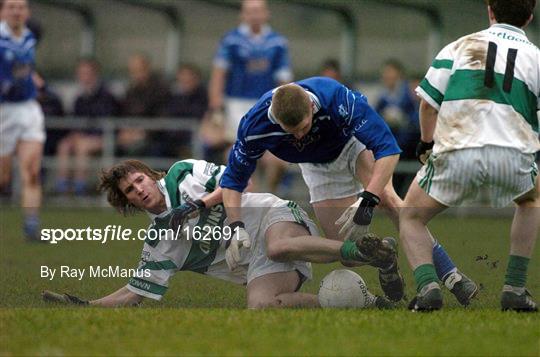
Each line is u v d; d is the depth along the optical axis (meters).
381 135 20.78
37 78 35.44
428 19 48.16
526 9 19.80
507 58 19.45
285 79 41.41
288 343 16.83
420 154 20.70
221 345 16.67
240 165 21.02
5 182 45.38
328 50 49.78
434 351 16.28
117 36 51.09
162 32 50.88
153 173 22.38
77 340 17.12
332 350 16.30
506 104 19.31
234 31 41.28
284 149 21.61
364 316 19.38
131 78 49.16
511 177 19.34
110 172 22.30
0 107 34.91
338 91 20.73
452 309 20.83
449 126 19.42
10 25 34.78
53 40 50.84
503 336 17.52
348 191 22.66
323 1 46.47
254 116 20.53
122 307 21.31
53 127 46.56
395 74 44.12
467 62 19.47
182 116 46.41
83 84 46.88
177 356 15.85
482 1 46.47
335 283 21.39
